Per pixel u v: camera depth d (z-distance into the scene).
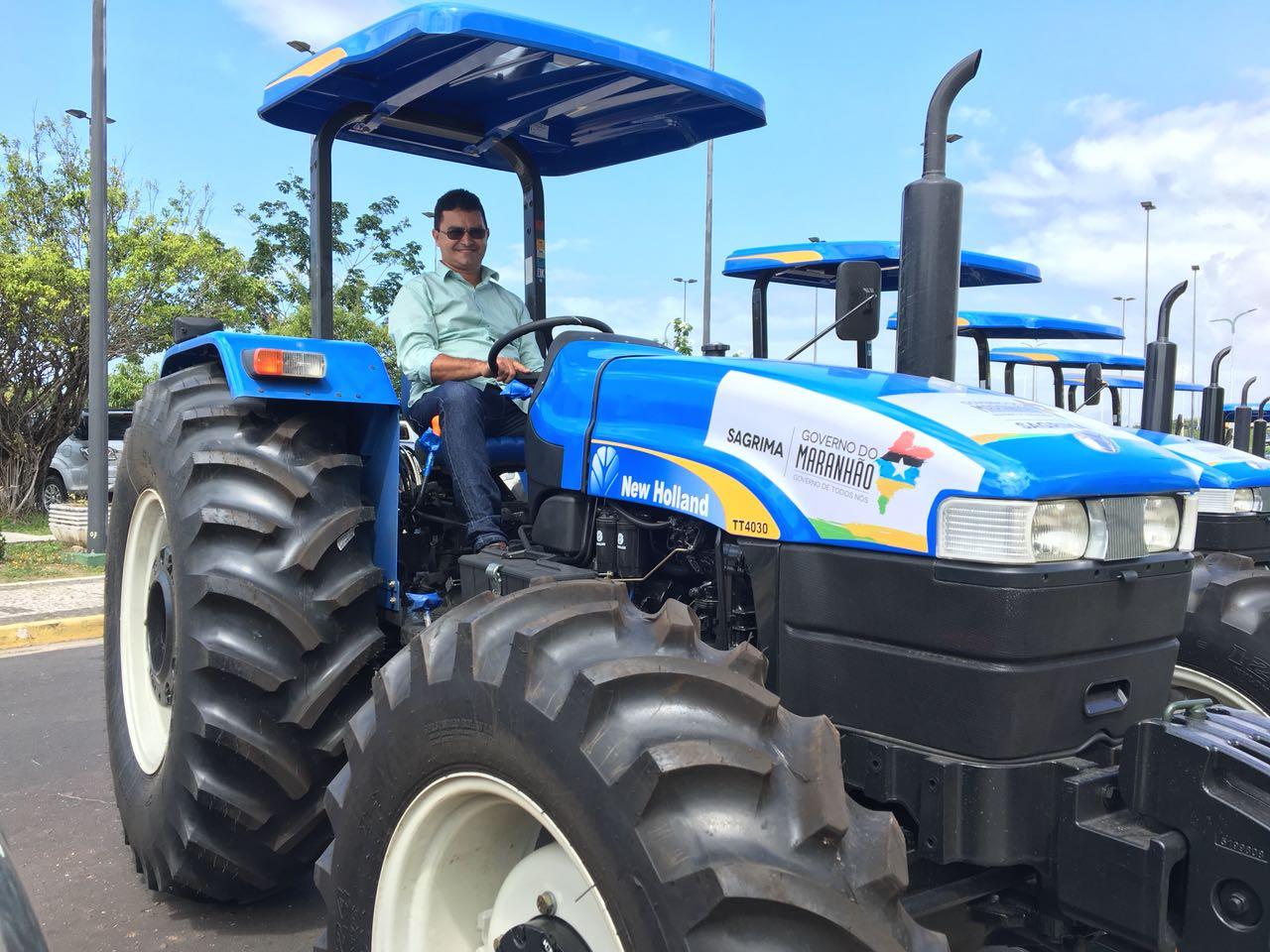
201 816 2.61
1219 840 1.59
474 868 1.85
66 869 3.21
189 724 2.55
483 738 1.63
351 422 3.11
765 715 1.52
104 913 2.91
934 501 1.79
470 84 3.06
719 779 1.43
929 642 1.80
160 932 2.80
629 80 2.91
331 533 2.62
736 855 1.36
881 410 1.97
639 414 2.41
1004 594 1.71
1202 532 5.15
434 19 2.49
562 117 3.29
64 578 8.66
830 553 1.93
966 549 1.75
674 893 1.34
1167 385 6.00
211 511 2.62
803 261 4.69
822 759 1.49
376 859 1.83
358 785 1.87
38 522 13.33
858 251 4.63
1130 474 1.86
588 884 1.47
